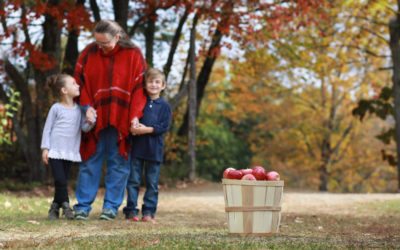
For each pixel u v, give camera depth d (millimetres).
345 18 27062
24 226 6637
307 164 36719
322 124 34656
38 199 11547
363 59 30609
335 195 16125
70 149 8047
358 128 36188
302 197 15258
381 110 24484
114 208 8055
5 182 17625
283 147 36438
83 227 6816
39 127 18375
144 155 8172
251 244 4930
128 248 4711
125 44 8320
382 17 27875
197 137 30969
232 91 32281
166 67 21844
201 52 20625
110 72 8195
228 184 5895
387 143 25234
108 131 8203
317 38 26359
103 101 8164
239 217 5848
